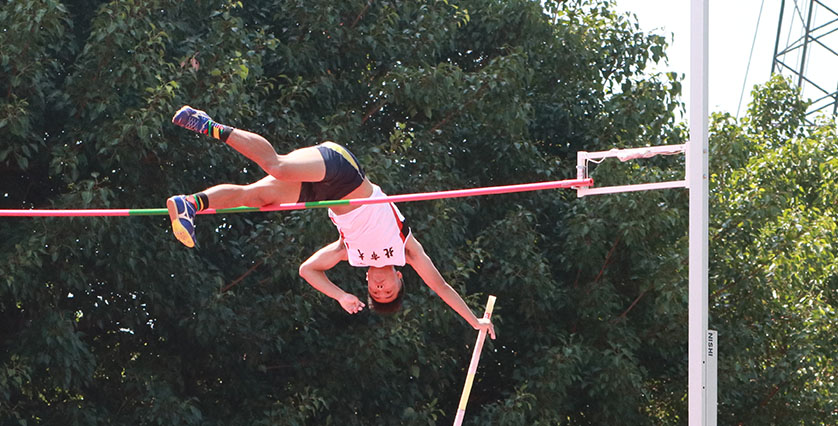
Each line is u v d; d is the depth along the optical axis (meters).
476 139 41.97
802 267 45.59
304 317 35.44
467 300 36.69
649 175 40.00
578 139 45.44
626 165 40.91
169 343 37.38
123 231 32.50
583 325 43.12
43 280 32.12
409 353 36.66
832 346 47.78
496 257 39.88
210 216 35.56
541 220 44.53
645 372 40.84
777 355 48.44
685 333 42.53
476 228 42.84
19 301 33.47
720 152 45.72
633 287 43.91
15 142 31.55
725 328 43.88
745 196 44.97
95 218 30.39
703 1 22.14
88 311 34.84
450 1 42.06
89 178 33.72
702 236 21.67
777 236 45.28
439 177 36.91
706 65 21.95
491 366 44.38
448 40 40.69
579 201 40.78
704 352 21.73
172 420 33.41
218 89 32.50
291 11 37.59
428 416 39.03
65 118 33.72
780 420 46.50
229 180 37.06
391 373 39.00
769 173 52.03
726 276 43.91
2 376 30.11
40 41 31.34
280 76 36.72
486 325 21.31
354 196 18.67
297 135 36.34
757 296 43.84
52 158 33.19
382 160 34.66
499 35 43.78
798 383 45.97
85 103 32.16
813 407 46.88
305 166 17.62
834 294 54.09
